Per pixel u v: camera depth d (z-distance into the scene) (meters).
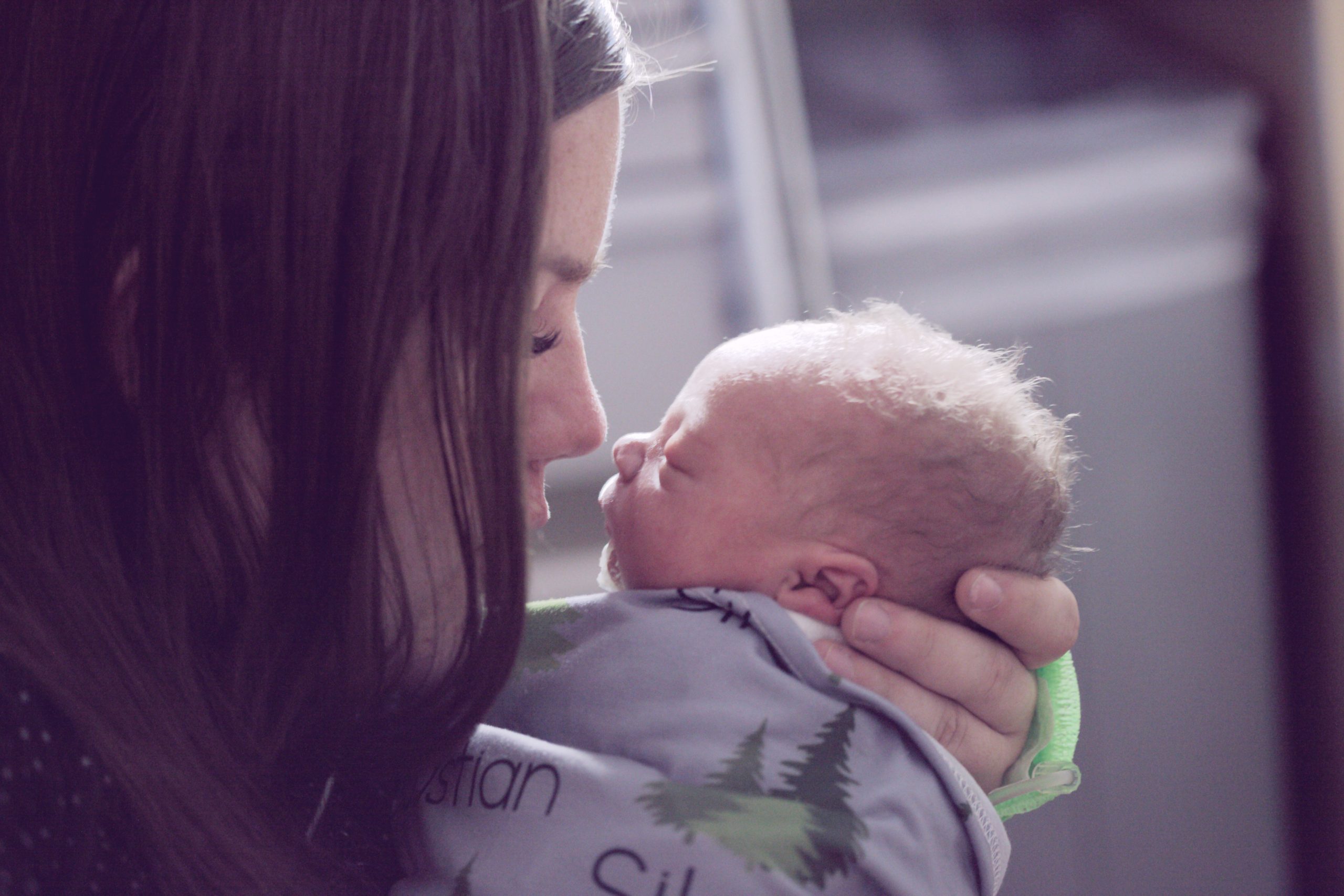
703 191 1.81
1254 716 2.15
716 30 1.74
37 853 0.47
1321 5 2.01
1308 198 2.10
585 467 1.83
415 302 0.51
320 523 0.52
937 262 2.01
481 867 0.62
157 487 0.51
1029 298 2.04
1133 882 2.01
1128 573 2.06
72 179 0.49
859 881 0.61
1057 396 2.04
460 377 0.54
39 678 0.49
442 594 0.60
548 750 0.65
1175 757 2.07
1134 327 2.09
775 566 0.76
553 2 0.58
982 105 2.05
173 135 0.48
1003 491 0.75
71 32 0.48
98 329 0.51
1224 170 2.12
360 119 0.49
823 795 0.63
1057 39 2.07
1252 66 2.10
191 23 0.47
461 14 0.50
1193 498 2.12
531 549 0.66
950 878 0.65
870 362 0.79
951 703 0.72
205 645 0.55
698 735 0.66
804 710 0.67
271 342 0.50
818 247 1.82
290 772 0.59
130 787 0.49
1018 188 2.03
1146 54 2.10
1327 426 2.15
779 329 0.86
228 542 0.54
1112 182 2.08
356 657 0.55
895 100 2.01
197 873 0.50
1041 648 0.73
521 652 0.74
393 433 0.55
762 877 0.58
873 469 0.75
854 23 1.97
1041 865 1.95
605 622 0.74
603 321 1.85
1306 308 2.14
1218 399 2.14
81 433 0.51
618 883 0.59
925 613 0.74
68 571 0.50
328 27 0.48
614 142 0.64
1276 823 2.15
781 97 1.78
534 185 0.52
